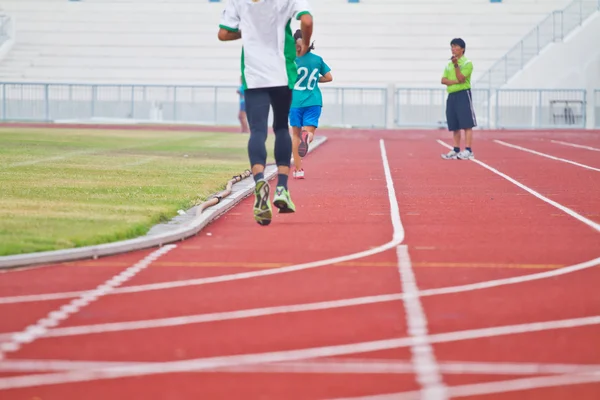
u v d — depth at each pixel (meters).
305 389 8.68
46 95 87.38
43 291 13.04
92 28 103.94
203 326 11.12
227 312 11.85
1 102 88.62
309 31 17.25
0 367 9.36
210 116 91.00
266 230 19.30
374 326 11.09
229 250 16.66
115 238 16.81
